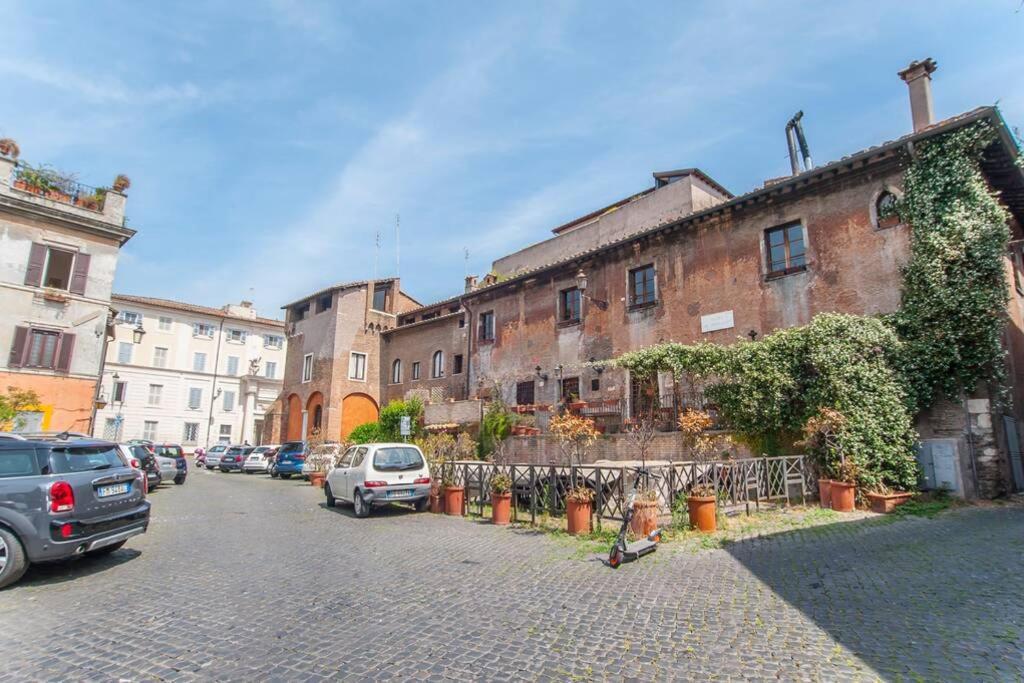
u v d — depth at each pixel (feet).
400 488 42.65
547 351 74.79
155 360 167.02
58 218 82.74
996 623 15.55
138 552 29.14
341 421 115.55
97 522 24.32
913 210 42.57
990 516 32.01
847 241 47.32
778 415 44.27
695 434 43.88
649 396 59.21
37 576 24.16
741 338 50.57
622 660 14.10
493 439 67.87
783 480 37.22
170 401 167.84
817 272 49.03
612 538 29.25
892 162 45.06
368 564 25.86
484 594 20.47
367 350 121.39
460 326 101.40
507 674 13.47
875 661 13.48
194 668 14.20
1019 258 53.88
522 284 81.05
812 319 46.88
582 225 89.76
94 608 19.47
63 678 13.78
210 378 176.35
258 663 14.44
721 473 34.81
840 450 37.68
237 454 115.96
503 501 36.68
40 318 80.28
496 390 79.30
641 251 64.85
